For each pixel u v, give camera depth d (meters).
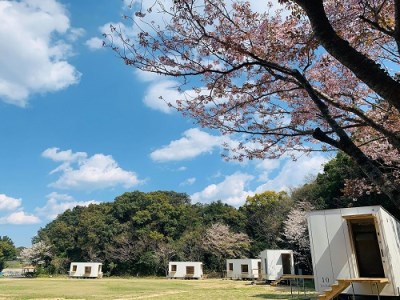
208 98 6.05
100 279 42.22
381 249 10.33
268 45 5.48
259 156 7.55
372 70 2.63
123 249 48.41
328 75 6.86
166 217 50.62
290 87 6.24
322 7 2.86
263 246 42.38
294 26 5.62
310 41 4.64
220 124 6.40
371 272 11.13
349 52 2.72
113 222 52.28
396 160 8.85
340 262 10.89
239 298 17.47
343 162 21.88
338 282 10.19
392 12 5.03
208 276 43.25
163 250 46.38
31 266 52.47
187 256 46.69
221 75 5.02
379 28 4.26
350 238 10.93
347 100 6.86
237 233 46.41
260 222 45.81
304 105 6.66
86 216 55.62
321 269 11.13
